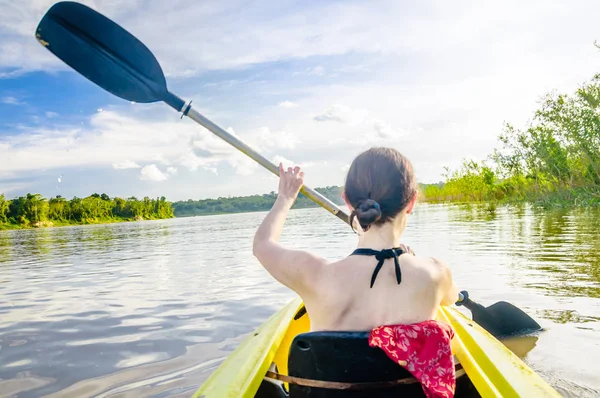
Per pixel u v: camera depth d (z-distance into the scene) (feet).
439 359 3.96
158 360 9.71
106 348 10.75
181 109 7.37
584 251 19.10
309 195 6.53
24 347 11.21
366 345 3.92
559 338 9.43
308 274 4.21
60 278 22.77
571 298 12.17
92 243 53.52
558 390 7.25
